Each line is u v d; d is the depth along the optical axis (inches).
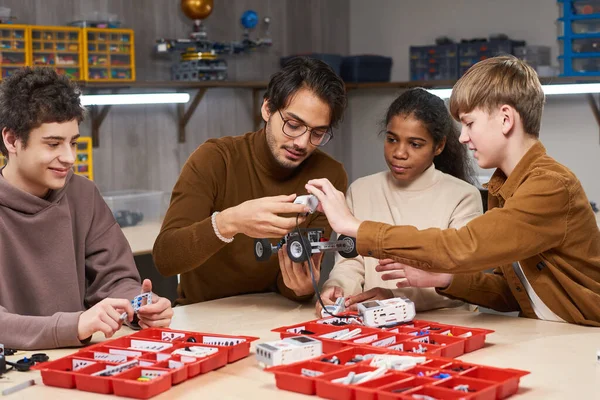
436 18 173.0
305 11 180.1
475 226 57.9
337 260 76.7
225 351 52.6
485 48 156.3
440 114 72.7
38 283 62.9
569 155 156.7
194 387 48.4
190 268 68.5
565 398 45.8
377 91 178.7
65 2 141.2
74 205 66.9
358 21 187.3
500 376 47.1
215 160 74.3
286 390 47.6
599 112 151.6
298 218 62.9
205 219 67.4
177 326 64.6
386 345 53.9
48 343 56.9
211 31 163.5
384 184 77.0
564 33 144.1
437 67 163.2
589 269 62.6
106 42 137.8
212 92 165.5
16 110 58.6
